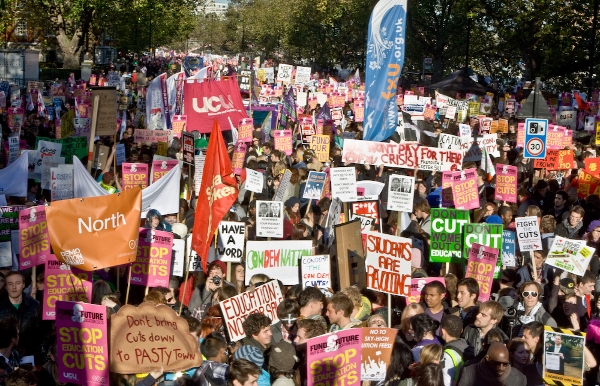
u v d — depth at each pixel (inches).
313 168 711.1
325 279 398.0
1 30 2375.7
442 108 1326.3
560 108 1309.1
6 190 538.3
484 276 389.1
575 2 1717.5
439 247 440.5
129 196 327.0
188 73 1984.5
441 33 2165.4
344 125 1090.7
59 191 499.8
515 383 273.1
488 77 2578.7
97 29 3021.7
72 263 321.4
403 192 475.5
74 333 274.4
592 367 304.3
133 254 327.9
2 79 1819.6
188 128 895.1
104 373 273.4
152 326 277.6
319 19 2910.9
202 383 277.1
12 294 351.6
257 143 864.3
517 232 450.6
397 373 282.5
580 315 379.6
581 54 1758.1
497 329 320.2
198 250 353.1
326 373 266.7
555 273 421.7
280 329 334.6
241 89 1482.5
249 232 494.0
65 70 2283.5
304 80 1702.8
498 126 1074.1
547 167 731.4
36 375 265.1
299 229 450.9
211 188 348.2
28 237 381.4
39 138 689.0
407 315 326.3
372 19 591.8
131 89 1852.9
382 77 598.9
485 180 682.8
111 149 707.4
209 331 323.9
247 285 414.3
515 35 1828.2
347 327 314.8
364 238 436.1
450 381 289.3
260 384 277.9
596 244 502.9
